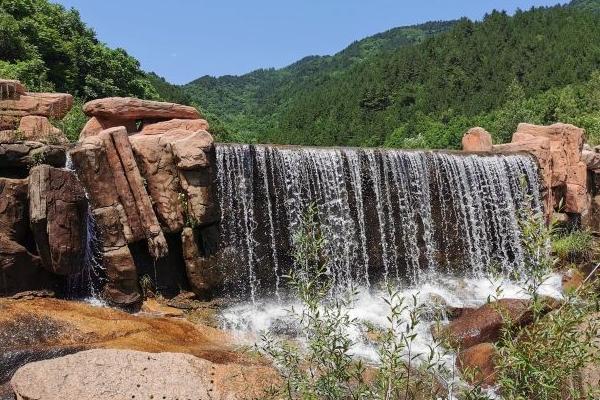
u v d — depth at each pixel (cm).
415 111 7700
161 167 1543
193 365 952
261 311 1573
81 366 876
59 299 1363
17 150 1402
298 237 662
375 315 1570
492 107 6794
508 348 515
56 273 1341
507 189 2134
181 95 6334
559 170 2275
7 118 1628
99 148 1453
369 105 8388
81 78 3303
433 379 614
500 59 7981
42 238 1318
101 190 1451
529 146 2269
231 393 916
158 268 1550
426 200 2000
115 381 863
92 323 1240
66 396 819
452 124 6612
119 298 1434
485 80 7731
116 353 922
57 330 1173
